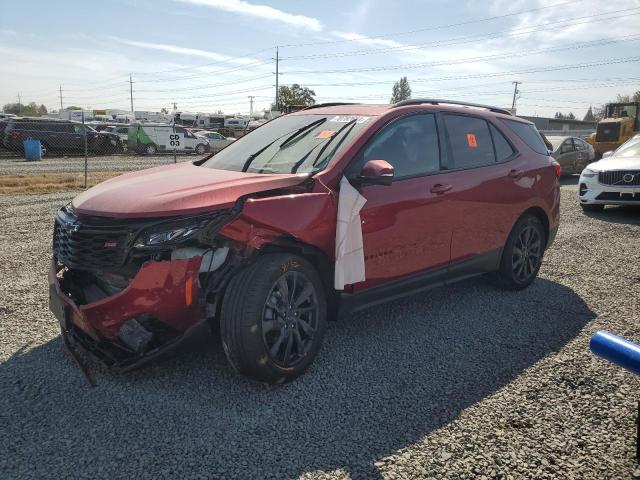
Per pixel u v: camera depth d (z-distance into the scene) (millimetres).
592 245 7457
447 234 4359
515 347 3965
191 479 2441
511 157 5070
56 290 3324
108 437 2748
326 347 3939
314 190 3490
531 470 2549
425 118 4383
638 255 6863
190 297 3055
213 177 3627
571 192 13828
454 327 4355
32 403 3059
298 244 3379
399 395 3238
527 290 5375
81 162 23953
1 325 4215
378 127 3961
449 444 2742
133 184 3576
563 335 4199
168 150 32281
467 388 3334
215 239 3150
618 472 2539
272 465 2553
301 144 4027
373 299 3904
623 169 9633
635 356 1945
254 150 4238
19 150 26906
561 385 3379
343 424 2910
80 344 3395
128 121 51750
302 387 3316
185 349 3184
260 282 3115
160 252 3012
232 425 2877
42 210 9969
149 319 3135
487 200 4688
